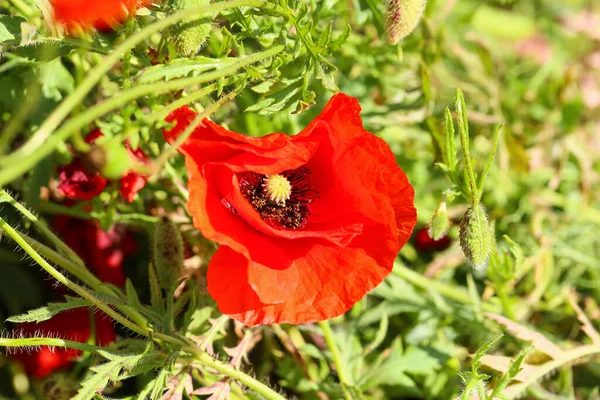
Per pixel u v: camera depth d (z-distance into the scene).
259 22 0.30
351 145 0.25
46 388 0.30
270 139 0.24
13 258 0.33
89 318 0.31
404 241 0.26
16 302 0.34
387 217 0.25
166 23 0.23
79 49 0.26
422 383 0.34
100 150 0.22
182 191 0.31
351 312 0.35
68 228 0.33
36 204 0.31
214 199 0.24
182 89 0.28
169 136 0.25
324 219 0.26
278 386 0.34
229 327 0.32
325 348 0.34
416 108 0.35
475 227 0.27
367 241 0.25
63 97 0.31
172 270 0.29
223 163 0.24
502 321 0.32
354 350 0.34
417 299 0.35
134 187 0.28
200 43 0.27
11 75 0.31
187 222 0.32
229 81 0.27
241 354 0.29
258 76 0.27
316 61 0.28
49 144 0.21
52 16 0.26
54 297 0.34
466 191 0.29
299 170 0.27
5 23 0.27
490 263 0.32
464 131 0.27
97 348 0.26
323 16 0.30
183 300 0.28
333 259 0.25
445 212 0.29
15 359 0.32
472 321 0.34
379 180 0.25
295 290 0.25
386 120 0.35
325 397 0.32
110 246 0.33
